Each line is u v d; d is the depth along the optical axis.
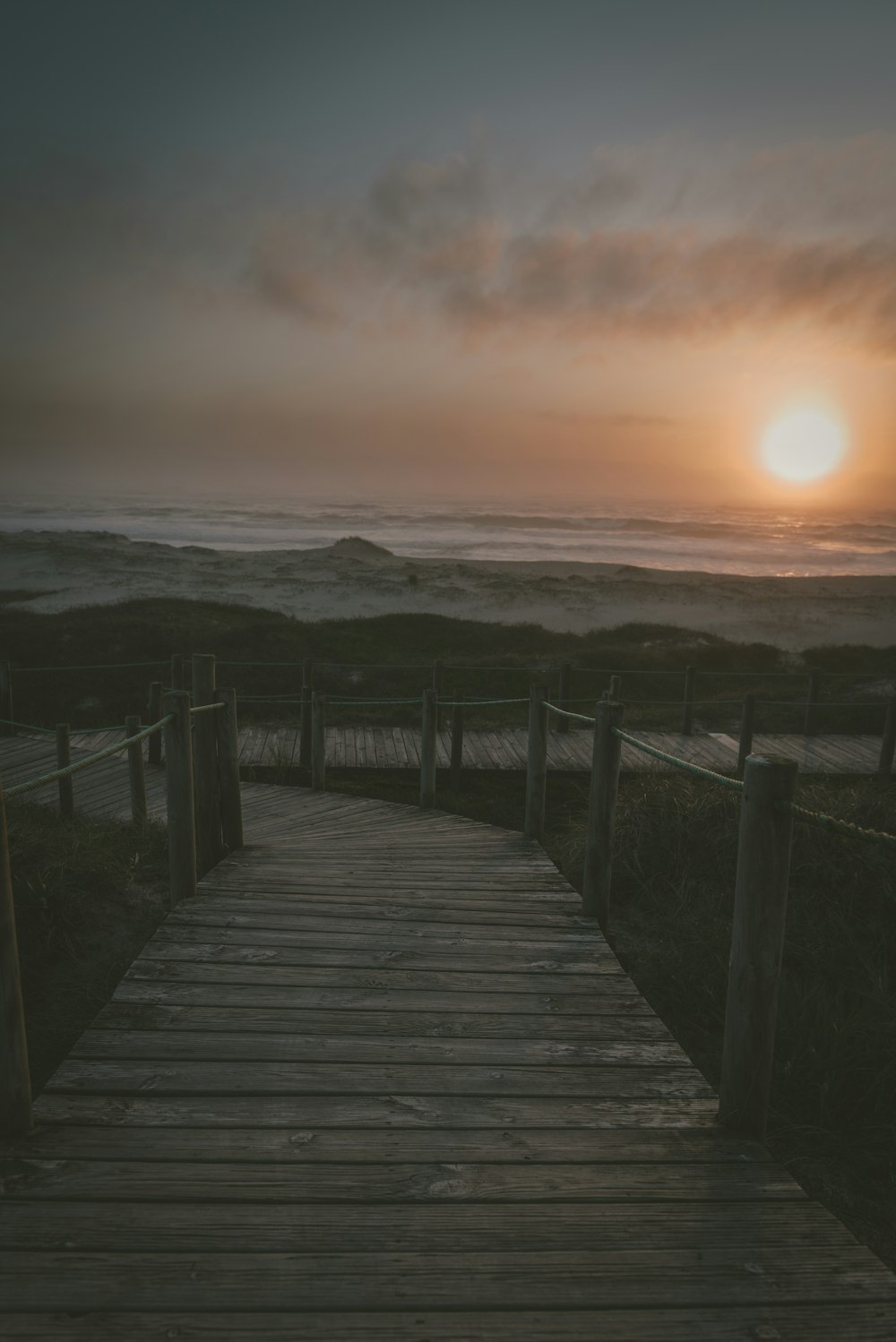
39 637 20.72
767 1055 2.48
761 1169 2.33
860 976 4.46
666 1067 2.92
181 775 4.42
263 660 19.00
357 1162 2.29
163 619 24.03
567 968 3.74
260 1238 1.97
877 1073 3.41
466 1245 1.97
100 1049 2.91
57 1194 2.11
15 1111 2.36
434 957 3.82
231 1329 1.70
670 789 6.91
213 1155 2.30
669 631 25.52
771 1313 1.79
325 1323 1.73
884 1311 1.81
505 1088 2.74
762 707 15.71
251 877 4.96
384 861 5.46
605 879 4.34
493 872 5.23
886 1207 2.77
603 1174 2.28
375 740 12.16
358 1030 3.11
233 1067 2.81
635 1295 1.83
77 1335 1.67
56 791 8.70
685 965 4.47
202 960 3.71
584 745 11.91
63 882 5.04
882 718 14.41
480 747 11.73
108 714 15.01
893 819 5.91
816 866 5.45
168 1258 1.90
